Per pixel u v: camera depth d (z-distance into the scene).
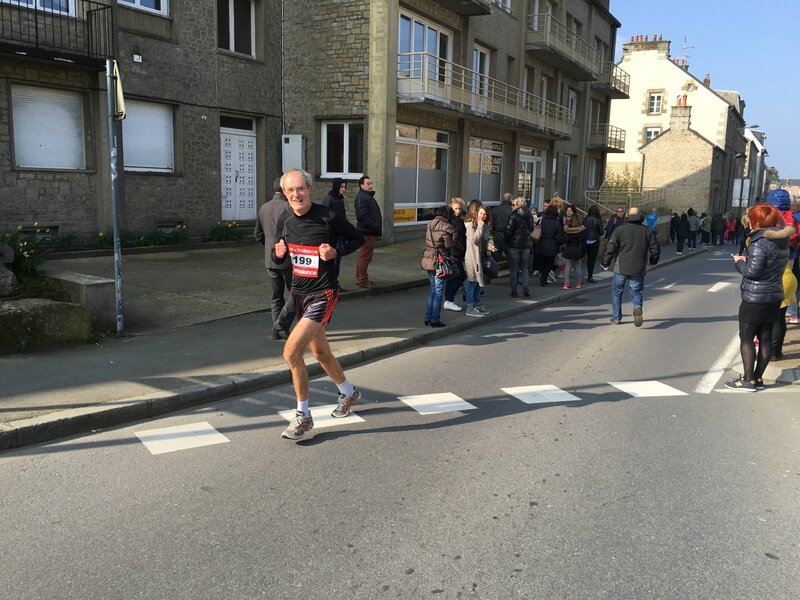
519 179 26.42
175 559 3.23
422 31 18.80
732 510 3.86
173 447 4.70
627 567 3.22
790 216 8.70
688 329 9.79
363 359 7.42
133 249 13.23
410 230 18.59
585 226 14.92
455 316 9.84
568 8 29.16
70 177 12.81
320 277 4.79
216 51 15.44
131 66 13.52
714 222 32.91
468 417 5.50
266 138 17.20
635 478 4.30
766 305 6.27
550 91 28.28
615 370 7.23
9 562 3.18
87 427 4.98
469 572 3.15
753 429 5.32
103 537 3.43
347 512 3.75
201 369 6.30
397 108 17.52
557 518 3.72
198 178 15.29
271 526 3.58
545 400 6.03
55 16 12.21
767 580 3.13
